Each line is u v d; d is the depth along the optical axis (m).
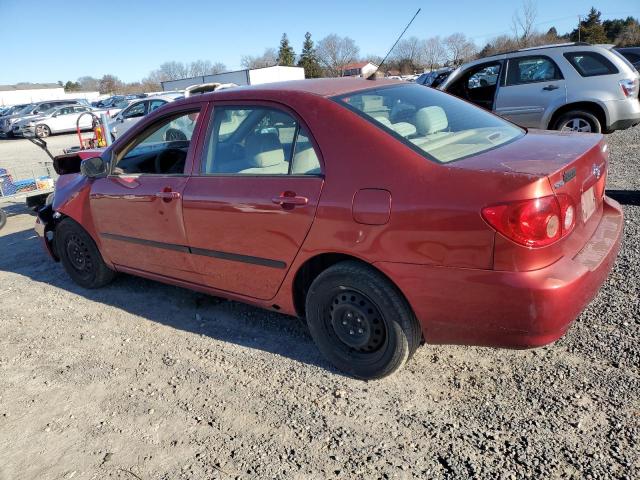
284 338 3.55
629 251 4.14
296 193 2.89
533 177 2.27
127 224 4.01
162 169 4.05
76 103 27.22
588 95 7.53
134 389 3.14
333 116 2.88
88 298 4.59
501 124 3.38
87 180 4.41
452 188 2.41
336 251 2.78
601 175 2.95
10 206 8.87
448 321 2.54
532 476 2.18
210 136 3.46
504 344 2.47
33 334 4.00
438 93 3.63
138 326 3.96
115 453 2.61
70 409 3.01
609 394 2.59
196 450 2.57
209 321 3.92
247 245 3.19
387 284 2.69
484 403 2.66
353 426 2.62
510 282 2.30
